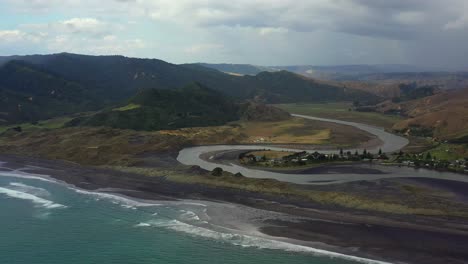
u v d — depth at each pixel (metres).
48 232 80.12
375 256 66.94
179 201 100.12
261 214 88.62
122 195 106.69
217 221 85.06
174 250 71.31
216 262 66.56
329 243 72.44
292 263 65.25
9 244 74.38
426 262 64.50
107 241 75.56
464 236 74.12
